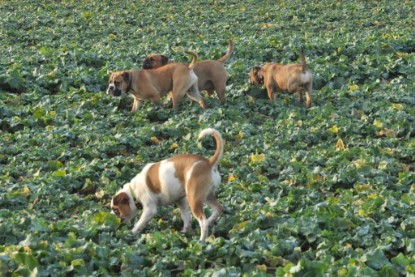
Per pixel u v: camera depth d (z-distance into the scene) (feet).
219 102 58.90
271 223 35.29
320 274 28.94
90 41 84.89
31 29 93.81
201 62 57.72
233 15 104.17
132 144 48.91
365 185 40.19
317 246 32.94
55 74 64.69
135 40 85.25
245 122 54.90
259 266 30.60
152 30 93.04
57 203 39.42
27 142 49.03
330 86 65.92
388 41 79.51
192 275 29.60
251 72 61.82
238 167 43.98
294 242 32.60
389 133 51.39
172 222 36.58
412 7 109.60
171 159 34.73
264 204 38.14
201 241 32.50
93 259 30.86
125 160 45.37
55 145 48.85
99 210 38.32
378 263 30.37
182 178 34.12
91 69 67.21
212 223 35.24
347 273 28.78
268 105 59.11
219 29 93.91
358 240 32.94
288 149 49.16
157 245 32.55
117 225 35.14
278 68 59.21
